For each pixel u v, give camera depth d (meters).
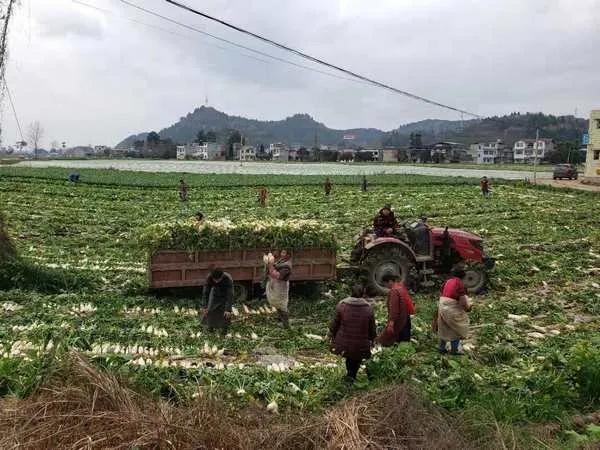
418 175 66.44
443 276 16.27
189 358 9.66
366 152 183.62
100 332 10.51
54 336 9.86
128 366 8.18
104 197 38.50
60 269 15.29
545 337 12.02
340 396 8.31
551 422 7.71
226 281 11.25
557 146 150.25
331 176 63.78
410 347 9.33
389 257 14.65
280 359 10.02
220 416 6.69
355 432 6.39
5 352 9.02
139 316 12.17
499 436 6.70
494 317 13.32
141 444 6.04
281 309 11.98
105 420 6.35
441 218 30.92
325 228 14.43
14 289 13.55
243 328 11.87
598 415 7.93
